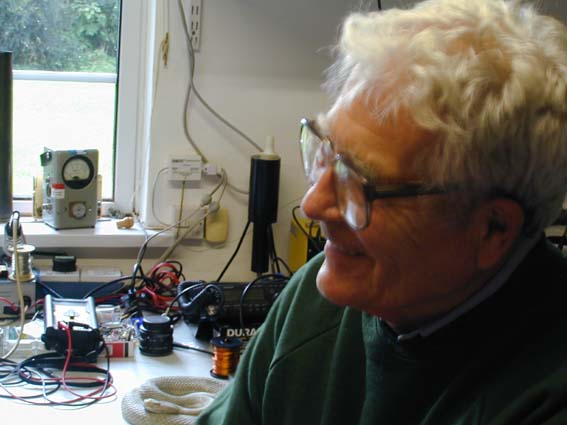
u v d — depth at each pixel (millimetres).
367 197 830
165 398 1536
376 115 822
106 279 2047
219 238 2201
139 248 2174
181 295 1876
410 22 855
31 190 2225
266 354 1132
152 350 1754
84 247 2129
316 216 879
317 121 918
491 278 885
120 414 1497
